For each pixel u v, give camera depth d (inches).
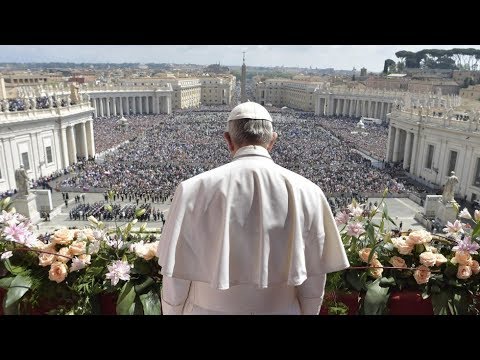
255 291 114.7
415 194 1636.3
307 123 4084.6
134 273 196.2
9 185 1791.3
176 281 116.3
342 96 4857.3
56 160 2127.2
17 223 211.6
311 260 118.3
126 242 214.7
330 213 119.7
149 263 198.2
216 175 113.4
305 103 5994.1
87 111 2402.8
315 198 116.9
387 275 204.2
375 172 2038.6
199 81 6742.1
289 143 2815.0
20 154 1855.3
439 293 196.2
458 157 1800.0
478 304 201.3
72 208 1438.2
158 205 1460.4
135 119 4212.6
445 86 4328.3
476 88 3425.2
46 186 1729.8
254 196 111.0
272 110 5713.6
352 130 3629.4
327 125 3944.4
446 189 1194.0
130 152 2465.6
